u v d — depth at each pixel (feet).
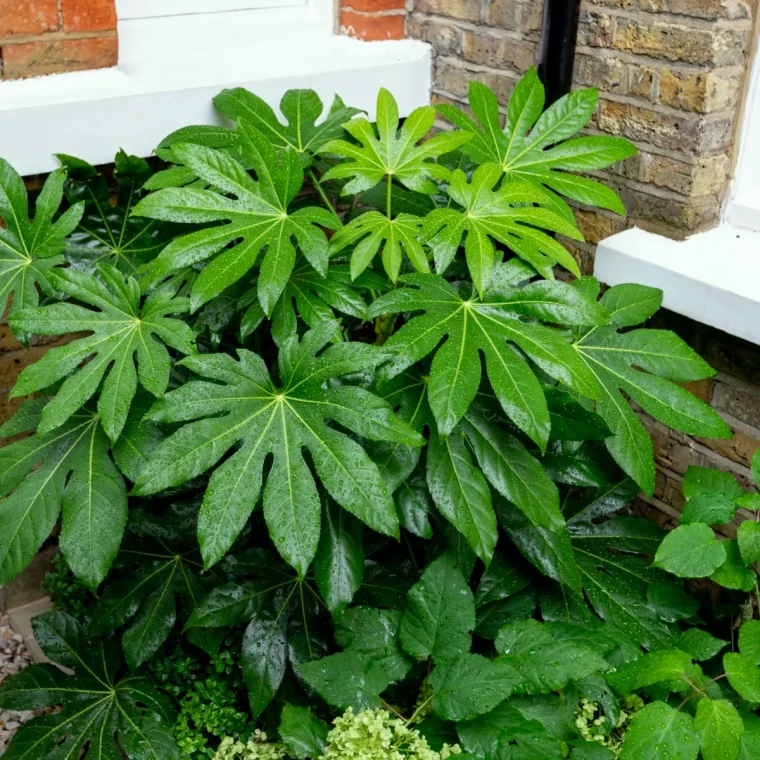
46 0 6.02
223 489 4.53
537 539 5.47
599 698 5.26
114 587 5.90
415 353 4.69
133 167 5.96
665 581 5.85
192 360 4.74
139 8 6.86
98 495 4.94
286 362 4.85
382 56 7.43
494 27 6.94
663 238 6.27
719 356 6.08
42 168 6.14
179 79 6.59
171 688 5.89
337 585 5.15
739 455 6.20
